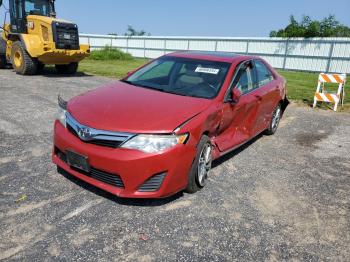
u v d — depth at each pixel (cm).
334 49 2566
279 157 563
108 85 487
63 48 1323
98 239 306
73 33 1352
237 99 446
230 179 455
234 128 490
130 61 2816
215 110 413
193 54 543
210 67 495
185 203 380
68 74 1478
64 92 976
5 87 982
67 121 380
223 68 491
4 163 440
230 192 418
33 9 1380
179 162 350
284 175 488
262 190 433
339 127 808
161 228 330
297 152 596
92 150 344
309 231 352
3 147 494
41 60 1316
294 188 449
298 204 407
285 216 376
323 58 2627
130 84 487
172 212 359
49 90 991
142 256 290
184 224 340
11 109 717
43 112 711
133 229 325
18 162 446
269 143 636
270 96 599
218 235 329
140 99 409
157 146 338
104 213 346
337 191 452
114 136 340
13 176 406
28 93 912
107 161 336
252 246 318
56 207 348
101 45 3691
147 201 375
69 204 356
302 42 2714
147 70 525
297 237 340
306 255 314
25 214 333
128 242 306
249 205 391
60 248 291
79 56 1380
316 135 720
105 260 281
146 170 336
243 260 298
